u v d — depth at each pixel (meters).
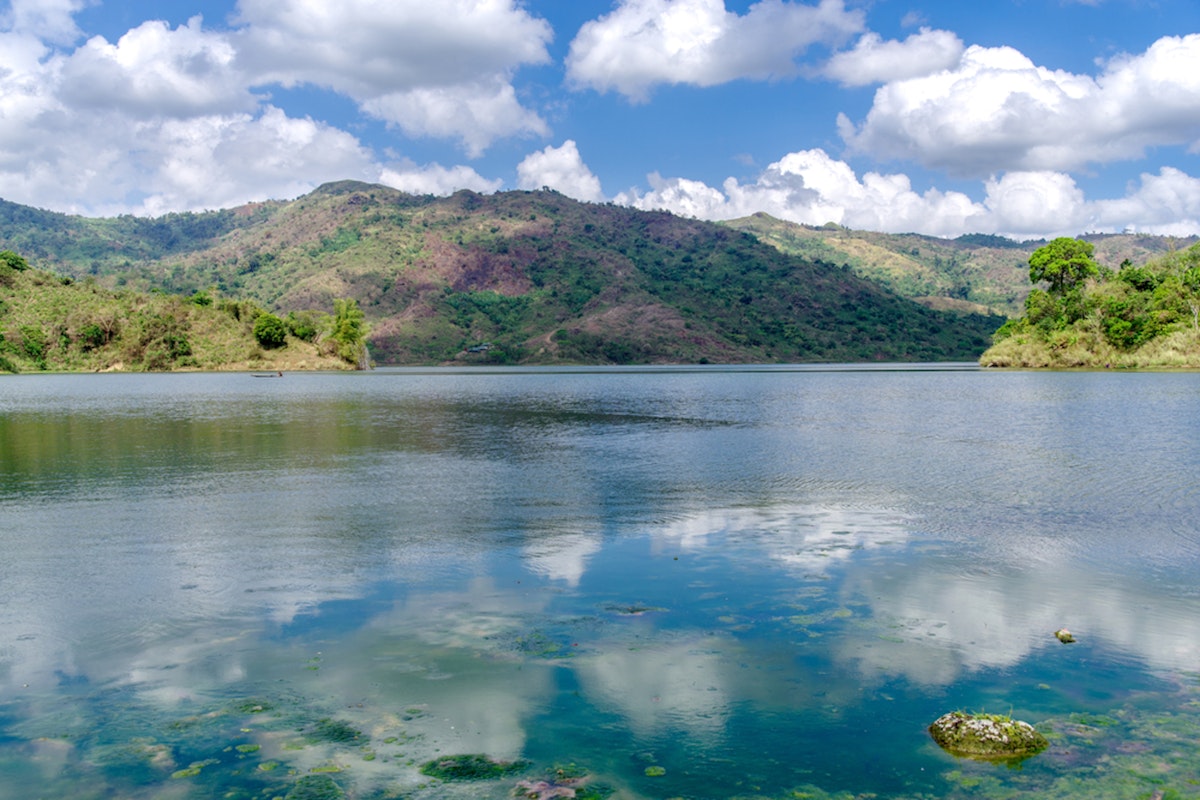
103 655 11.09
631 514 20.38
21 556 16.33
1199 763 8.15
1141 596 13.38
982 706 9.45
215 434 41.09
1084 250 134.50
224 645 11.40
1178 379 88.75
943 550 16.52
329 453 33.34
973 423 44.25
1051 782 7.86
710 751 8.48
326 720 9.16
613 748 8.54
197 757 8.34
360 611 12.84
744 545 17.05
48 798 7.61
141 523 19.45
